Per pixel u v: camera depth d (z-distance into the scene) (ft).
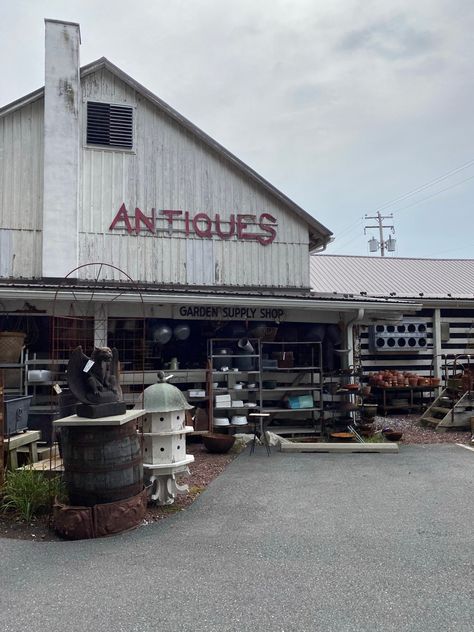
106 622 10.89
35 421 27.09
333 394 36.04
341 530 16.44
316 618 10.94
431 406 39.75
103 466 16.81
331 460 27.45
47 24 37.29
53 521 17.21
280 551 14.71
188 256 39.32
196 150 40.14
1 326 33.01
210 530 16.65
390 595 11.94
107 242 37.88
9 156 36.86
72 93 37.22
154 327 34.37
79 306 32.01
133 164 38.91
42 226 36.55
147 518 18.03
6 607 11.62
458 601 11.63
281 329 38.19
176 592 12.21
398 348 47.67
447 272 58.23
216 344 36.91
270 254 40.96
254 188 41.11
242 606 11.49
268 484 22.41
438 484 22.15
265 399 36.88
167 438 19.84
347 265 58.65
